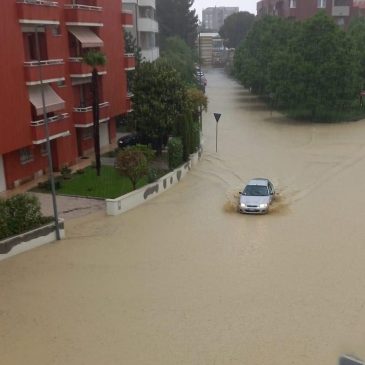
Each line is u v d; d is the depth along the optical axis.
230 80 109.88
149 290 17.64
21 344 14.59
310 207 26.84
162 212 26.28
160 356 13.81
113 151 38.31
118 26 39.56
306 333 14.72
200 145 40.03
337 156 38.78
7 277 18.88
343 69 53.50
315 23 54.12
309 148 41.91
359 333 14.67
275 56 59.59
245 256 20.48
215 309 16.20
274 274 18.73
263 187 27.39
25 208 21.83
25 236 21.12
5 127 26.95
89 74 34.22
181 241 22.22
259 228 23.77
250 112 63.22
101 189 29.33
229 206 27.28
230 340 14.46
